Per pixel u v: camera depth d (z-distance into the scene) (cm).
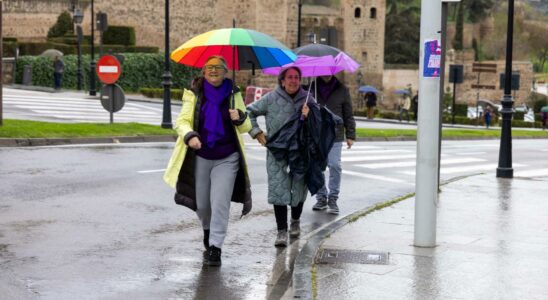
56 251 868
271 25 6247
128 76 4812
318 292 701
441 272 776
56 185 1272
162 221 1050
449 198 1283
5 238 916
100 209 1105
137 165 1537
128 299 711
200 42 848
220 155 831
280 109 947
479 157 2217
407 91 6475
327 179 1512
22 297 699
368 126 3666
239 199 864
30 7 5403
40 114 2592
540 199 1295
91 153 1689
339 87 1166
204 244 892
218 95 834
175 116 2964
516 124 6234
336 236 951
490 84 9831
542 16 12775
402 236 954
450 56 9588
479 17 11369
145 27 5847
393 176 1656
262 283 785
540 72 12000
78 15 4222
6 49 4462
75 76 4391
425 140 887
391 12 9962
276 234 1017
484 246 903
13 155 1591
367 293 700
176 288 754
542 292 709
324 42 2223
